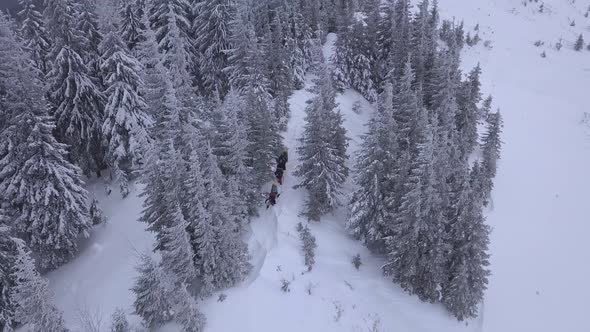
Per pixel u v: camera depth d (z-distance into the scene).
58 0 26.92
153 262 19.56
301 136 33.00
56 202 24.53
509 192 37.75
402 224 22.19
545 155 44.03
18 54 24.55
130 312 22.41
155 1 35.78
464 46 63.28
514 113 50.34
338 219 28.59
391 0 40.47
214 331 20.55
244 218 26.22
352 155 33.19
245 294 22.22
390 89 25.34
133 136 28.64
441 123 32.75
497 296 27.64
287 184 29.38
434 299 23.45
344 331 21.62
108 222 29.28
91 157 32.03
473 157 39.12
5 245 21.97
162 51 36.25
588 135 48.47
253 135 26.80
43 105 23.95
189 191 19.72
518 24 74.94
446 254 22.84
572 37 73.75
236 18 33.28
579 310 28.00
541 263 31.16
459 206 22.12
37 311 17.17
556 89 57.78
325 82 27.58
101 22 27.44
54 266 26.39
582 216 36.56
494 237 32.44
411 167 25.48
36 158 23.66
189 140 22.52
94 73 30.80
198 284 22.16
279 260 24.16
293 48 39.97
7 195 23.75
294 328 21.19
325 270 24.52
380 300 23.72
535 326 26.22
